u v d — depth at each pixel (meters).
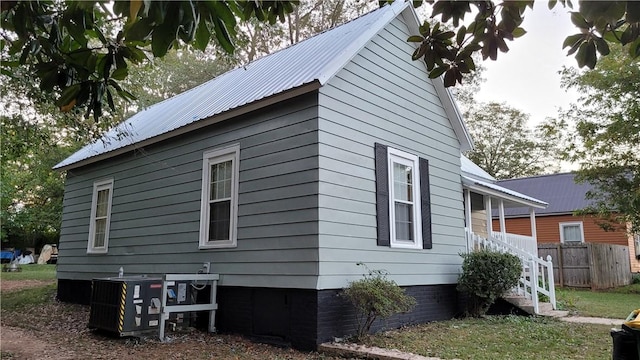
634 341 3.47
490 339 6.52
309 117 6.64
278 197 6.80
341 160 6.79
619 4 2.47
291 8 3.36
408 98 8.62
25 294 12.09
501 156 31.83
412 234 8.19
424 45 3.48
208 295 7.54
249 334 6.86
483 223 13.41
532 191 23.94
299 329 6.21
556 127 15.33
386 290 6.23
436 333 6.95
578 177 15.06
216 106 8.44
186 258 8.15
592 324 7.91
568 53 2.99
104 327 6.86
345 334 6.38
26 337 7.12
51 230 24.12
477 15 3.10
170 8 2.21
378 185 7.41
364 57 7.66
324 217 6.32
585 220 20.95
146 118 11.42
